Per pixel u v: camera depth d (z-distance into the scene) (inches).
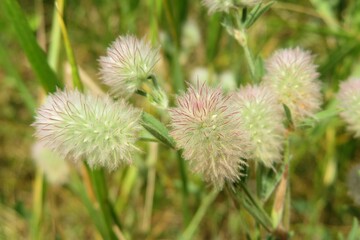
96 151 2.9
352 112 3.6
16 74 5.9
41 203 6.0
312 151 7.1
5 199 7.5
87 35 8.2
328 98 5.9
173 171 7.2
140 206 7.1
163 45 6.5
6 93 8.5
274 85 3.4
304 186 7.1
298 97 3.3
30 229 6.3
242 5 3.5
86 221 7.4
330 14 7.0
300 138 6.0
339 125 6.6
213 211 6.9
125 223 6.9
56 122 2.9
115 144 2.9
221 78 6.5
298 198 7.1
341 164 6.9
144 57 3.2
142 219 7.1
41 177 5.8
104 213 4.9
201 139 2.7
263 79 3.5
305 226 6.6
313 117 3.4
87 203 5.1
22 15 4.4
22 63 8.7
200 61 8.0
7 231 7.0
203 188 6.3
